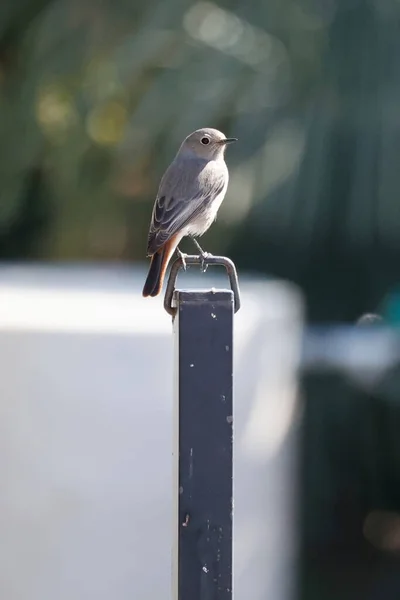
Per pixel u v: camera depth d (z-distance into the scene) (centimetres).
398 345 1266
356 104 1204
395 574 1330
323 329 1273
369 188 1208
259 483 925
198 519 441
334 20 1205
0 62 1384
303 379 1258
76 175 1339
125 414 855
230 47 1236
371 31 1198
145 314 905
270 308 965
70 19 1326
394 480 1293
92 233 1361
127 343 853
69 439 851
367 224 1215
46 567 849
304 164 1210
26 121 1355
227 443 441
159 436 861
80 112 1318
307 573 1320
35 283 1196
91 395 852
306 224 1220
